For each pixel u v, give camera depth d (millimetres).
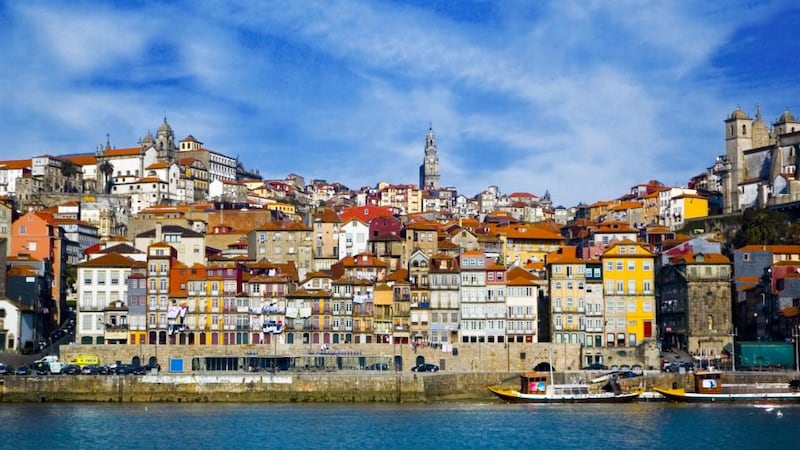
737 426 189500
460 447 169625
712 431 184375
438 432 183625
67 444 170750
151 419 196750
